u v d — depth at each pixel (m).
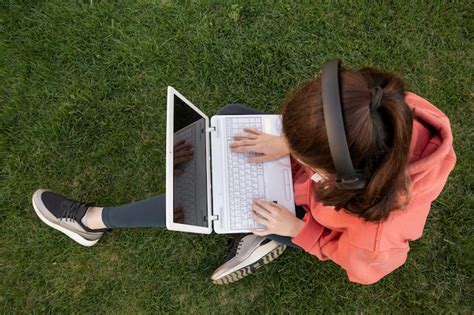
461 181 2.26
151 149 2.27
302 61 2.37
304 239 1.63
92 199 2.23
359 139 0.93
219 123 1.85
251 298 2.16
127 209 1.95
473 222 2.22
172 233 2.19
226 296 2.16
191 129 1.71
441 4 2.43
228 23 2.38
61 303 2.13
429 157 1.16
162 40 2.36
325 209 1.45
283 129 1.10
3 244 2.16
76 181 2.24
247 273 1.99
